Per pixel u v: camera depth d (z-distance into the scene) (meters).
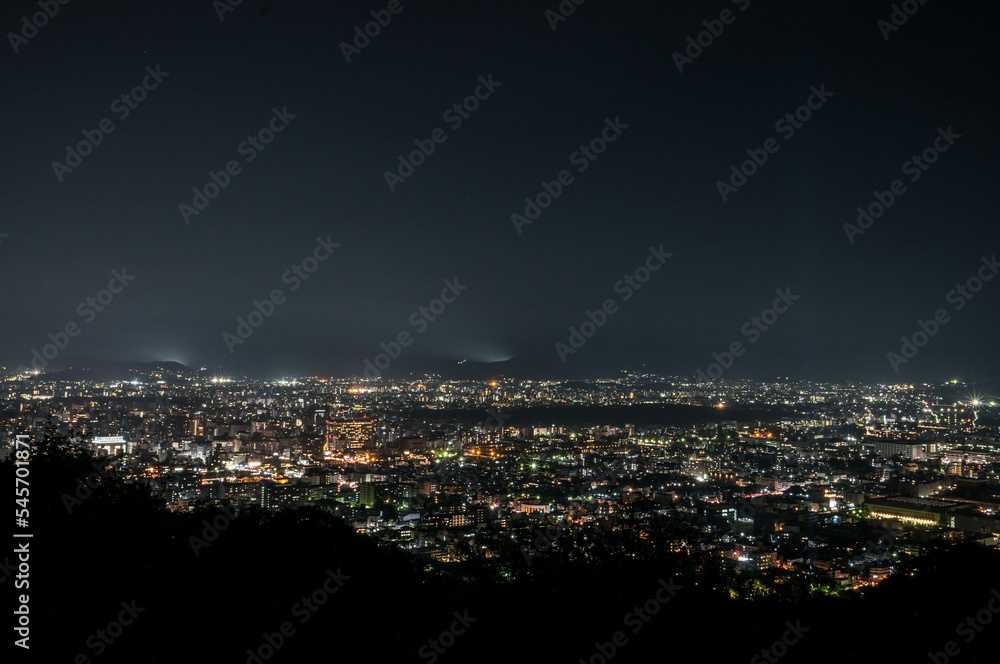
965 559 17.67
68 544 16.61
